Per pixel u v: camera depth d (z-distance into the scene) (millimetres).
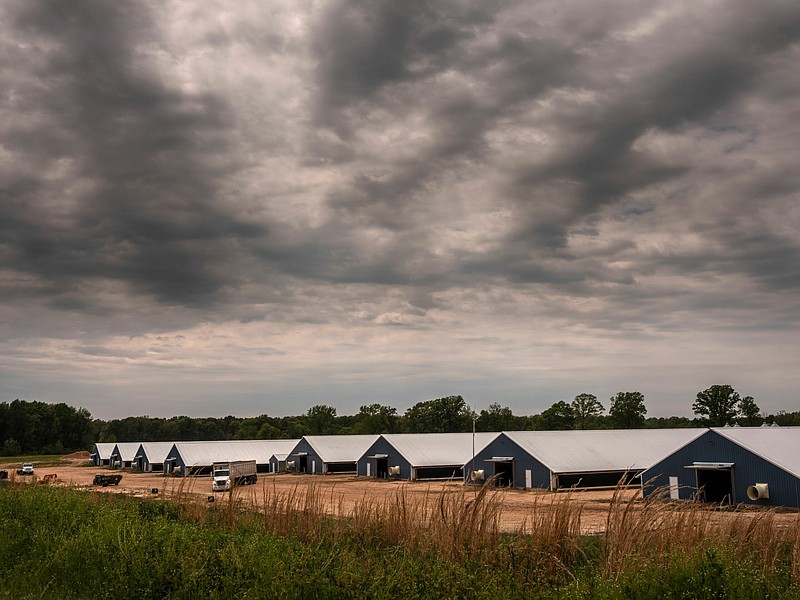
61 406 164000
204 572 11609
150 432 181750
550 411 111438
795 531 13406
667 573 10227
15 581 12398
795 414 106688
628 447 56125
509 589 10281
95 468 102500
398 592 10312
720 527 13148
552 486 48531
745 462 39188
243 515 18719
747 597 9586
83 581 12516
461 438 70250
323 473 75875
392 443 66312
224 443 89125
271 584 10672
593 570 11508
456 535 13227
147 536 14289
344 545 14305
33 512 18906
